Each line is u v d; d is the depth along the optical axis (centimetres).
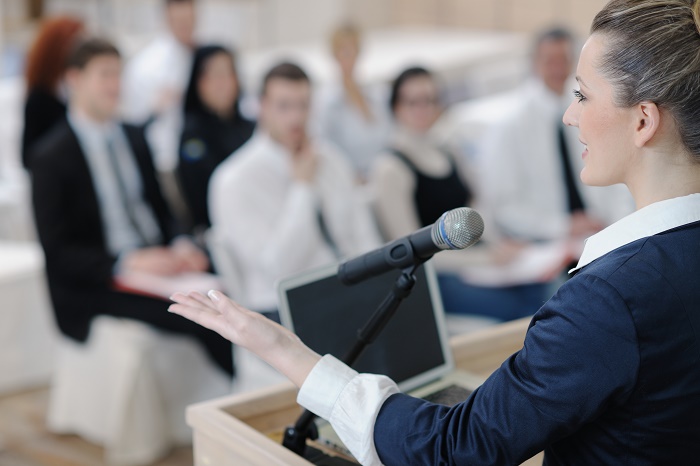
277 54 607
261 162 287
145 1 588
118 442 291
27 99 338
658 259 91
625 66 92
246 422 137
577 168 366
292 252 281
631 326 89
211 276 311
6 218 419
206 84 359
